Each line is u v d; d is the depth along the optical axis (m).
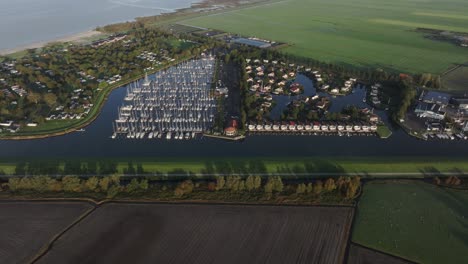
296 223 156.12
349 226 154.62
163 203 168.88
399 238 148.62
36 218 160.12
